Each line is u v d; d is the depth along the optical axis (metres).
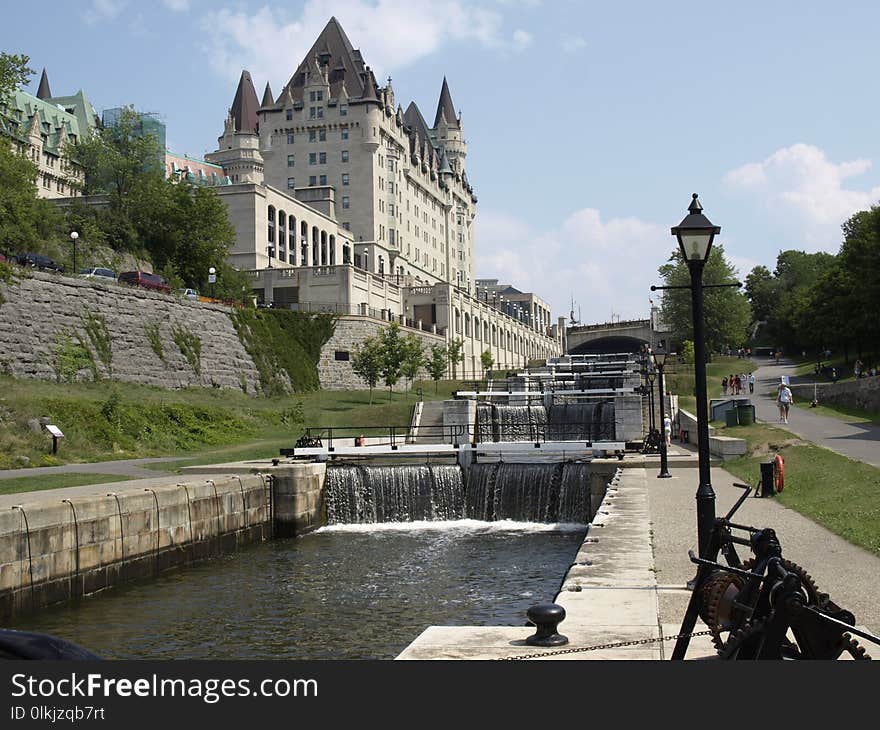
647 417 51.81
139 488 26.62
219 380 62.88
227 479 30.59
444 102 177.88
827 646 6.74
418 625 19.14
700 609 7.78
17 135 112.38
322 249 116.62
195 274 82.75
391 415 58.56
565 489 35.75
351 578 24.61
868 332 76.25
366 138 126.81
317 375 75.56
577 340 162.12
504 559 27.19
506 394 57.44
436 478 37.28
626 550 15.97
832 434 39.69
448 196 163.50
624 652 9.13
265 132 130.38
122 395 50.12
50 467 35.25
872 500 20.31
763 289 160.12
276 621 19.69
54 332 49.44
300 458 38.50
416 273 144.38
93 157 90.75
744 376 84.12
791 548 15.71
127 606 21.44
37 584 20.77
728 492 25.95
